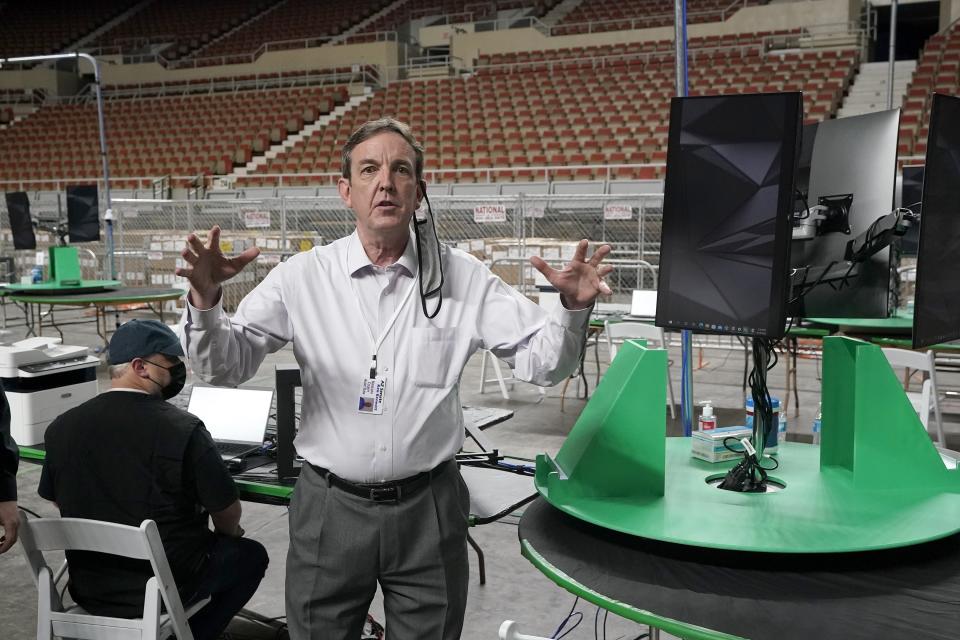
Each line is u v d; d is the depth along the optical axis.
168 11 28.08
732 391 6.80
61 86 24.02
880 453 1.85
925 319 1.78
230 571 2.29
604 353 8.70
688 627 1.36
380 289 1.78
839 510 1.71
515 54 20.67
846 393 1.95
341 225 12.14
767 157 1.64
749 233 1.68
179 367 2.22
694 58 17.78
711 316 1.73
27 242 9.19
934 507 1.72
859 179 2.24
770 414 1.87
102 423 2.12
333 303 1.78
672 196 1.75
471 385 7.31
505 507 2.21
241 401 2.79
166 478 2.11
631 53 19.06
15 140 21.00
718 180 1.70
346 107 20.09
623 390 1.81
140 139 19.94
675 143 1.73
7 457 2.25
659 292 1.79
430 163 16.08
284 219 9.87
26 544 2.06
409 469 1.73
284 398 2.37
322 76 21.75
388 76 21.72
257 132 19.27
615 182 13.02
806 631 1.34
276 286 1.81
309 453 1.78
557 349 1.68
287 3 27.03
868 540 1.53
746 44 18.12
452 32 22.27
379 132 1.73
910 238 5.03
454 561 1.79
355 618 1.78
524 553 1.68
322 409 1.77
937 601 1.42
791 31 17.98
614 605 1.44
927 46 16.05
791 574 1.53
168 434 2.10
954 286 1.83
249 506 4.30
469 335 1.80
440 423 1.77
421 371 1.75
